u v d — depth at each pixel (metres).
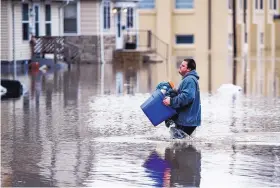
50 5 111.06
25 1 100.81
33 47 103.50
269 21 190.12
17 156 34.88
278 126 44.34
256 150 35.91
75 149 36.59
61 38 107.25
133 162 33.16
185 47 158.62
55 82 78.50
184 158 33.88
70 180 29.89
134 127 43.69
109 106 55.47
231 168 31.84
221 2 157.62
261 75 89.75
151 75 90.12
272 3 194.38
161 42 141.75
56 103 57.88
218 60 125.38
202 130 42.16
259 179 29.91
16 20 99.81
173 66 109.56
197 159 33.69
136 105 56.06
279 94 65.44
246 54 152.88
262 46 186.62
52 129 43.53
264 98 61.78
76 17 118.56
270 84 76.62
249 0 176.25
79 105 56.34
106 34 121.62
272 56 143.12
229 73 93.38
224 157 34.12
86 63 116.88
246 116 49.12
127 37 133.00
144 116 48.81
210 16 158.00
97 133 41.69
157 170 31.52
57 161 33.62
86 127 44.19
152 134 40.84
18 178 30.28
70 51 115.56
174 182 29.45
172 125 40.25
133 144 37.66
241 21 170.25
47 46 104.50
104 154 35.09
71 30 119.12
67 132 42.28
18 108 54.38
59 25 113.94
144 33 151.62
